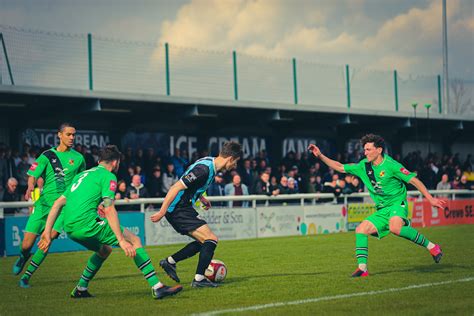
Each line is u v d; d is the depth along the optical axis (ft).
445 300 21.39
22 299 23.30
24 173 51.85
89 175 22.30
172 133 66.90
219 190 55.98
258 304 21.15
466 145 90.12
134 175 50.85
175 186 23.99
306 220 58.13
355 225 62.18
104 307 21.26
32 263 26.58
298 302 21.35
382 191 27.99
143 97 54.54
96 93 52.31
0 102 52.29
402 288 24.04
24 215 43.65
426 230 59.47
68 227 22.03
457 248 40.73
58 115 55.52
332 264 33.17
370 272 29.14
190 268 32.24
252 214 54.34
